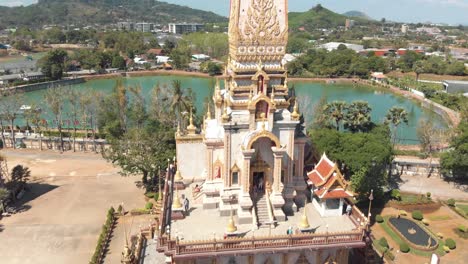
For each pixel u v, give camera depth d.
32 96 186.75
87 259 61.19
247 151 49.56
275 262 49.22
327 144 77.75
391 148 82.50
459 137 89.56
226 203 52.97
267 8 49.91
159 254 59.31
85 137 117.31
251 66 51.31
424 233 69.94
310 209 56.03
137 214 74.56
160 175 79.94
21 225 71.06
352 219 52.94
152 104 117.94
